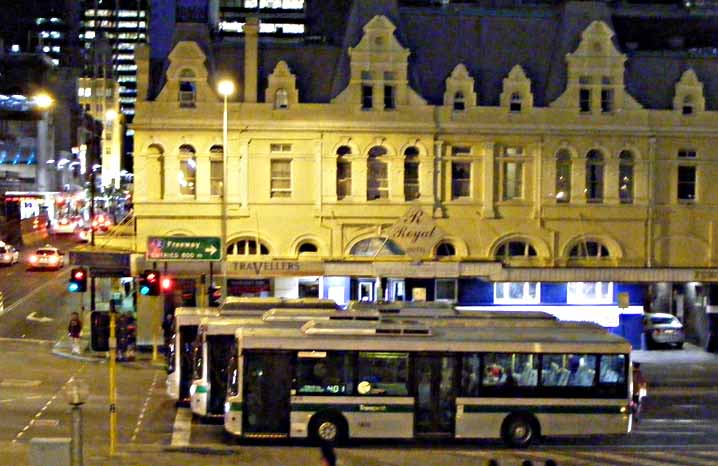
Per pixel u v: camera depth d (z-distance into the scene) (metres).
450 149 57.44
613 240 58.19
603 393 33.66
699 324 59.12
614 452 33.03
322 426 33.19
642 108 58.31
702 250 58.94
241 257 56.62
